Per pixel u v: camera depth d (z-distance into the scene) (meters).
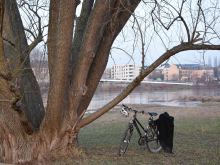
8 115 9.82
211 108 29.75
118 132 15.56
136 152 10.81
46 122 9.84
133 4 9.83
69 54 9.45
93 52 10.16
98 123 19.80
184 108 30.00
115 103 10.12
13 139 9.84
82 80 10.14
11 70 8.99
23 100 10.12
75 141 10.27
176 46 9.34
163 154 10.57
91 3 11.18
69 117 10.03
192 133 14.84
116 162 9.62
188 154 10.61
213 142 12.64
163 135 10.74
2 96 9.34
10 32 9.81
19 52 9.67
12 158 9.79
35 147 9.86
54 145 9.91
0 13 8.30
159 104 36.62
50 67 9.78
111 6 10.06
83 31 10.95
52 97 9.57
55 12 9.65
